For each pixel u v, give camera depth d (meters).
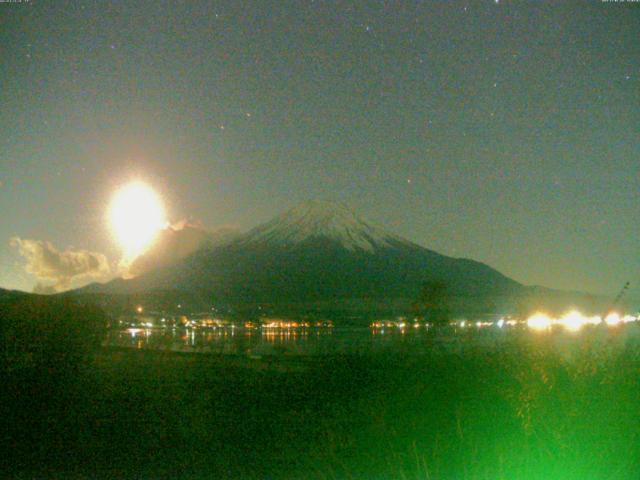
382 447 10.36
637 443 8.15
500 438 8.82
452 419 10.64
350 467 9.77
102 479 9.90
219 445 11.93
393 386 13.21
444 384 12.16
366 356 16.64
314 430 12.66
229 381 19.53
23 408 15.23
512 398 9.04
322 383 16.39
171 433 12.84
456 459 9.05
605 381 8.66
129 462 10.88
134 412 15.02
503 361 10.80
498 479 7.99
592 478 7.97
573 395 8.45
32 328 18.08
